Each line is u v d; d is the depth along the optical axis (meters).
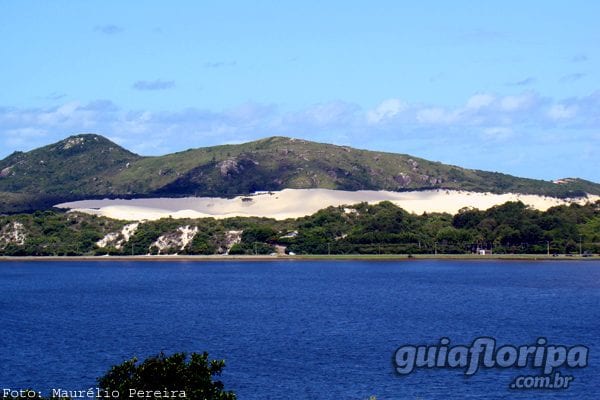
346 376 174.88
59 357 198.12
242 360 191.50
